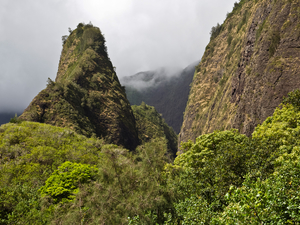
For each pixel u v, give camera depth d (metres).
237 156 9.86
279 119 17.25
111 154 10.45
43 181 16.67
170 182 10.78
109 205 8.67
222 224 5.11
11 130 24.31
